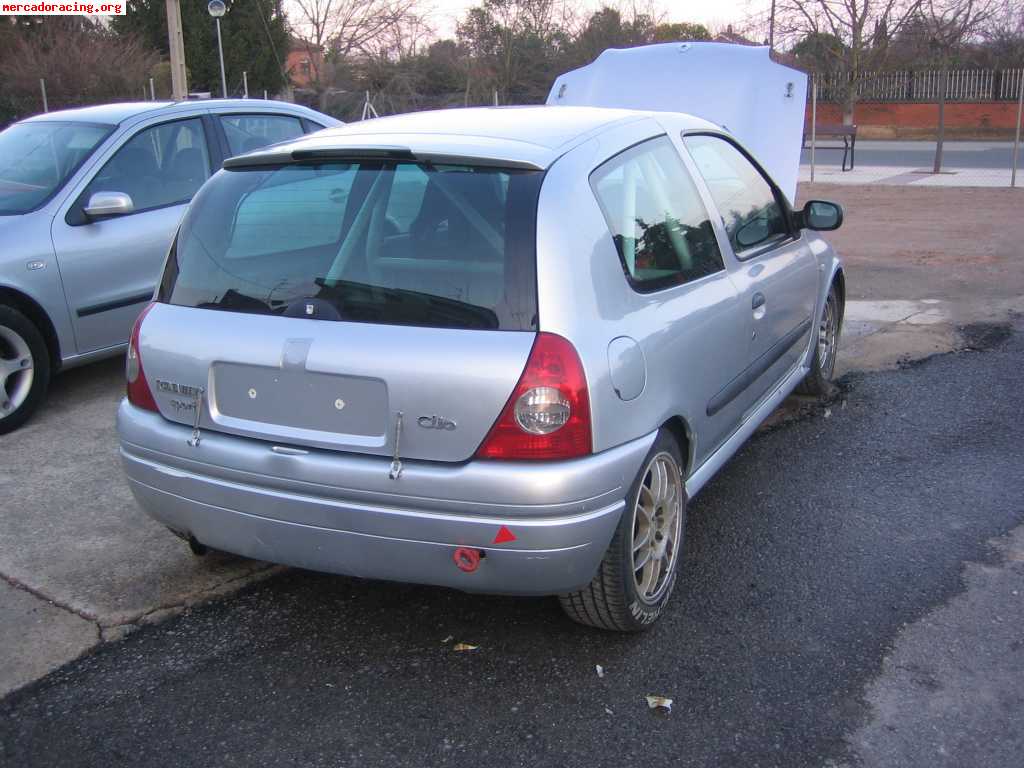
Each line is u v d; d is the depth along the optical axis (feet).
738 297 13.19
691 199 13.05
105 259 19.66
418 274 10.00
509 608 12.09
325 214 10.80
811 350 17.98
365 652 11.21
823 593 12.25
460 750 9.50
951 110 105.91
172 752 9.55
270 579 12.91
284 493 10.16
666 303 11.30
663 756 9.34
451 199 10.23
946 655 10.82
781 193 16.67
